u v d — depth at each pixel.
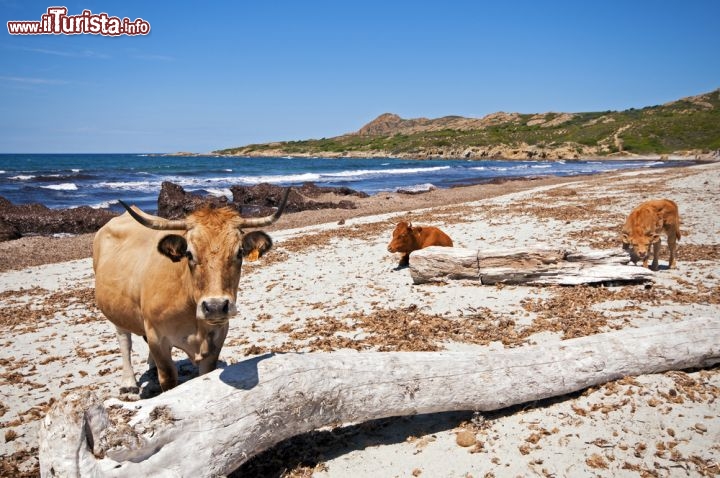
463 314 8.41
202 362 4.83
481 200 28.27
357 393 4.55
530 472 4.32
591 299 8.66
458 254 10.21
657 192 24.89
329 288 10.91
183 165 92.69
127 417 3.69
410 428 5.07
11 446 5.20
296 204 30.31
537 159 118.75
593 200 23.44
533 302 8.74
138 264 5.30
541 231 15.73
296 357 4.51
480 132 158.62
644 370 5.59
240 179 56.19
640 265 10.79
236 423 4.00
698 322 6.01
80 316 9.96
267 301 10.22
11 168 73.69
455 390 4.84
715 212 17.23
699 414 4.94
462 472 4.37
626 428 4.80
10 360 7.63
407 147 154.25
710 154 92.00
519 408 5.27
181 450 3.78
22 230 22.75
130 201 34.66
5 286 12.75
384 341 7.38
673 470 4.25
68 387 6.64
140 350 8.02
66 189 40.69
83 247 19.22
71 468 3.36
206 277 4.03
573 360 5.33
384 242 16.08
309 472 4.45
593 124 147.62
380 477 4.36
